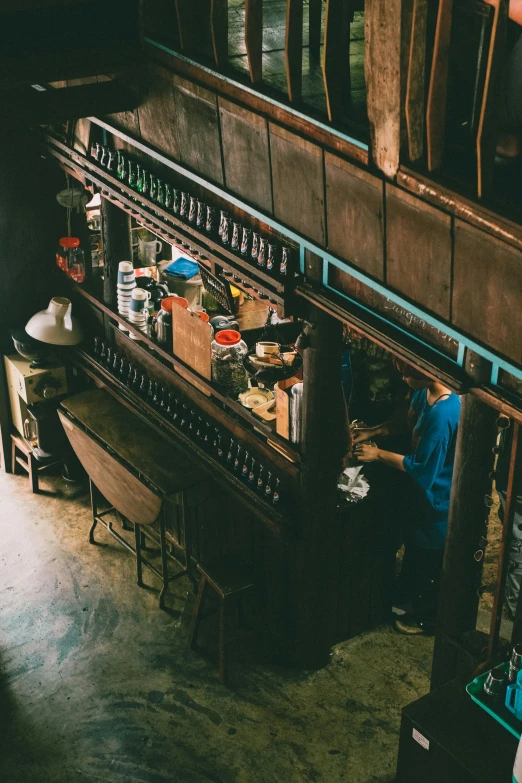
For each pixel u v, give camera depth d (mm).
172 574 6883
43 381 7359
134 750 5492
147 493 6176
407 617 6336
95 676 6016
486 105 3080
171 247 7703
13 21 4992
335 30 3617
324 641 5965
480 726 4168
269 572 6020
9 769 5383
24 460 8016
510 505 4152
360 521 5809
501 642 4695
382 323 4273
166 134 5191
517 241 3131
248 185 4629
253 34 4082
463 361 3865
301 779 5297
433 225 3516
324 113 3986
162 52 4895
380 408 6477
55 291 7754
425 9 3182
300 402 5332
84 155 6344
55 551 7121
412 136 3461
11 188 7156
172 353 6449
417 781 4328
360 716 5707
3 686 5941
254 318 7027
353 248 4039
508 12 3053
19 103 4980
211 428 6312
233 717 5703
